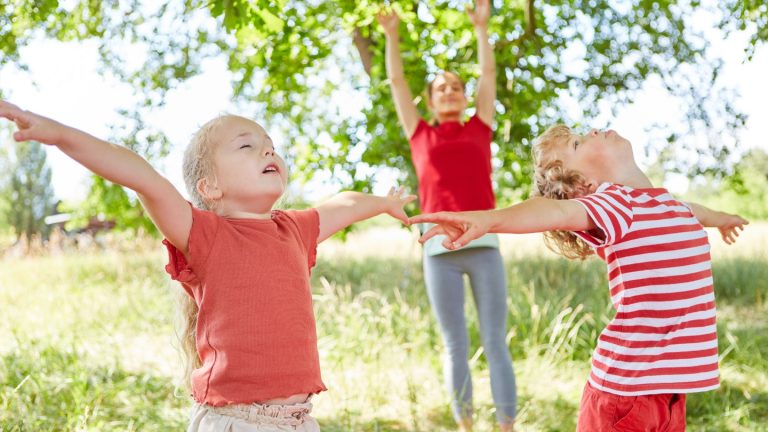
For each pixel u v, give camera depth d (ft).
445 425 13.38
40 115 5.86
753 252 30.09
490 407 14.14
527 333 18.63
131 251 38.34
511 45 20.27
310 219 7.83
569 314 20.01
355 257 34.32
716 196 65.26
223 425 6.69
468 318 19.31
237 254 6.90
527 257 27.78
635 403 7.34
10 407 12.63
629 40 23.22
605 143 8.41
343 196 8.41
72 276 32.24
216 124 7.54
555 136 8.73
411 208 22.11
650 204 7.65
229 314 6.76
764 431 12.53
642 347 7.39
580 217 7.24
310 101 24.76
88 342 17.72
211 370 6.75
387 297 22.81
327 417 13.30
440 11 19.77
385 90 20.90
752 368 16.19
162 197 6.48
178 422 12.66
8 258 42.80
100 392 13.79
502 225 6.72
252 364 6.70
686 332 7.40
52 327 19.54
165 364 16.49
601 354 7.69
